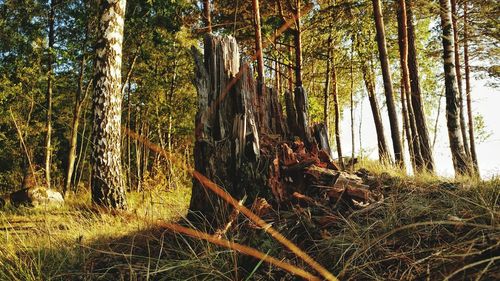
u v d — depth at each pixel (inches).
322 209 126.0
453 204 115.9
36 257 136.9
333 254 102.9
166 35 601.9
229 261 109.7
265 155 143.4
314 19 565.6
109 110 289.3
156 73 783.7
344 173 145.7
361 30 579.2
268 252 102.5
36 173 762.2
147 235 140.9
